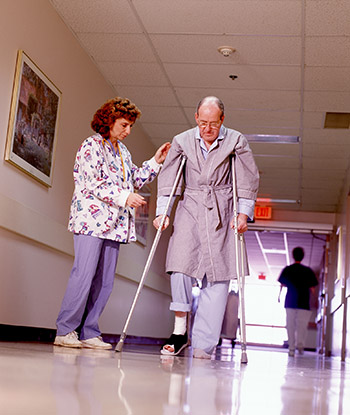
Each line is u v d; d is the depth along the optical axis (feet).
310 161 31.14
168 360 9.83
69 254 18.62
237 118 25.68
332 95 22.40
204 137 12.03
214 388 5.37
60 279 18.22
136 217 26.25
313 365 16.57
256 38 18.40
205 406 4.07
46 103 16.58
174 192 12.32
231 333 39.29
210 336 12.05
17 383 4.42
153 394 4.49
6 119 14.47
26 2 15.40
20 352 8.65
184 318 12.30
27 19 15.51
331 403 4.95
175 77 21.74
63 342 12.34
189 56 19.95
